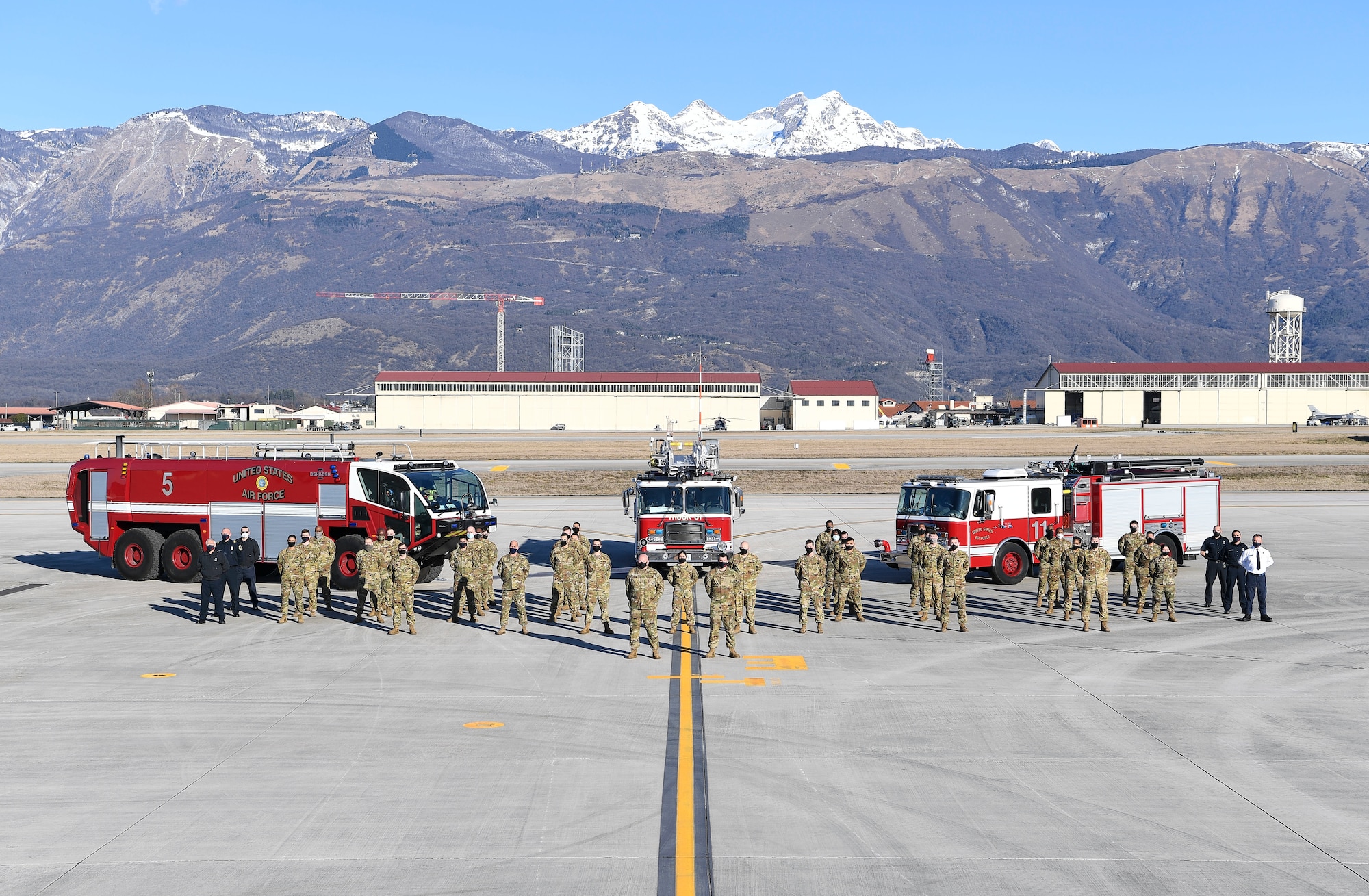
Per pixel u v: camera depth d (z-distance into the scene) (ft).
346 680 60.64
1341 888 32.99
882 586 97.81
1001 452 287.28
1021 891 32.78
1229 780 42.75
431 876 33.83
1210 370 571.28
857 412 578.25
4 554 121.90
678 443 116.47
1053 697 56.29
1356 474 222.69
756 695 56.80
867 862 34.83
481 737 48.91
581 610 81.82
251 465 97.86
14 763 45.34
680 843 36.40
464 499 99.76
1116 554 101.35
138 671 62.90
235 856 35.47
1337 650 68.39
